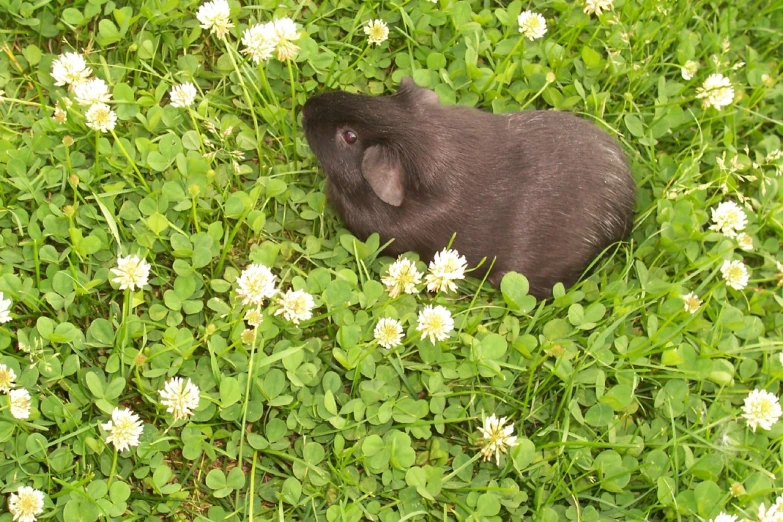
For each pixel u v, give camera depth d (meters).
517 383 1.13
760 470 1.09
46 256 1.10
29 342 1.08
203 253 1.10
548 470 1.09
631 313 1.16
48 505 1.05
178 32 1.20
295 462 1.08
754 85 1.27
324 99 1.14
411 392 1.11
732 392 1.14
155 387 1.08
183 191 1.13
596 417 1.11
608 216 1.15
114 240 1.12
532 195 1.13
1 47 1.16
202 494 1.09
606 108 1.24
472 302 1.12
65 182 1.12
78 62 1.12
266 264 1.12
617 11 1.26
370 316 1.12
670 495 1.08
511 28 1.23
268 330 1.09
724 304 1.16
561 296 1.14
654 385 1.14
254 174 1.17
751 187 1.24
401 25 1.23
